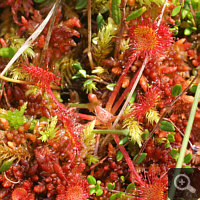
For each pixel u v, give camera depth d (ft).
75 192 0.84
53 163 0.85
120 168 0.86
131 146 0.88
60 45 0.89
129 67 0.86
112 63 0.88
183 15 0.89
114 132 0.84
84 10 0.91
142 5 0.89
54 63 0.89
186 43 0.89
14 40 0.89
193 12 0.88
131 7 0.89
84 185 0.85
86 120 0.89
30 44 0.86
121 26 0.86
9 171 0.85
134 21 0.88
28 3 0.90
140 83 0.87
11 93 0.88
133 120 0.87
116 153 0.87
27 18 0.91
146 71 0.87
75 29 0.91
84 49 0.91
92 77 0.89
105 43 0.88
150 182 0.84
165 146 0.86
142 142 0.87
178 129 0.87
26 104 0.87
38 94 0.88
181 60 0.89
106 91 0.89
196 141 0.88
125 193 0.85
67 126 0.85
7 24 0.91
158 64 0.88
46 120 0.88
